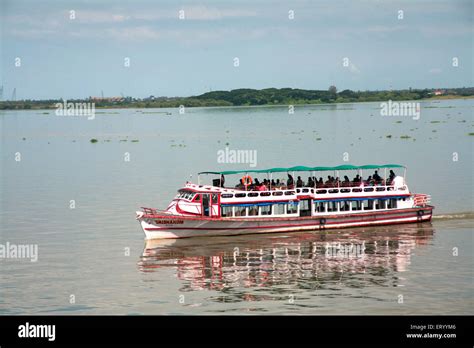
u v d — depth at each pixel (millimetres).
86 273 50000
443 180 90438
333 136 170375
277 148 141250
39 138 194750
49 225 66562
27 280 48500
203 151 140625
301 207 64375
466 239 59031
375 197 65688
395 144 144000
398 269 50031
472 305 42375
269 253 55250
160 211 61531
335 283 46969
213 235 60906
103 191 88438
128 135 199875
